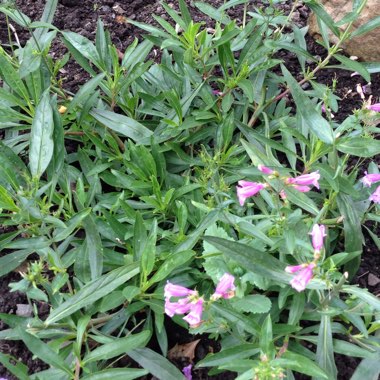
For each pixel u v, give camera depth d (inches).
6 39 26.5
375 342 16.4
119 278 16.0
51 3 22.4
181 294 14.5
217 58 21.0
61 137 18.6
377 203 19.1
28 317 16.8
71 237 19.0
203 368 17.4
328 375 15.3
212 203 18.5
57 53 26.2
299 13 28.2
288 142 20.2
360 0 19.9
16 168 18.4
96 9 28.4
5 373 17.5
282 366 14.0
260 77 22.5
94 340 17.3
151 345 17.9
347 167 22.4
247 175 18.4
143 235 16.9
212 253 17.1
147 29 21.8
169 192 18.4
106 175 20.5
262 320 17.1
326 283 14.8
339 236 20.0
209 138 22.1
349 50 26.1
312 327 17.2
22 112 23.4
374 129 17.6
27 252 17.4
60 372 15.5
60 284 16.3
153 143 18.9
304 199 17.4
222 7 22.4
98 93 20.4
